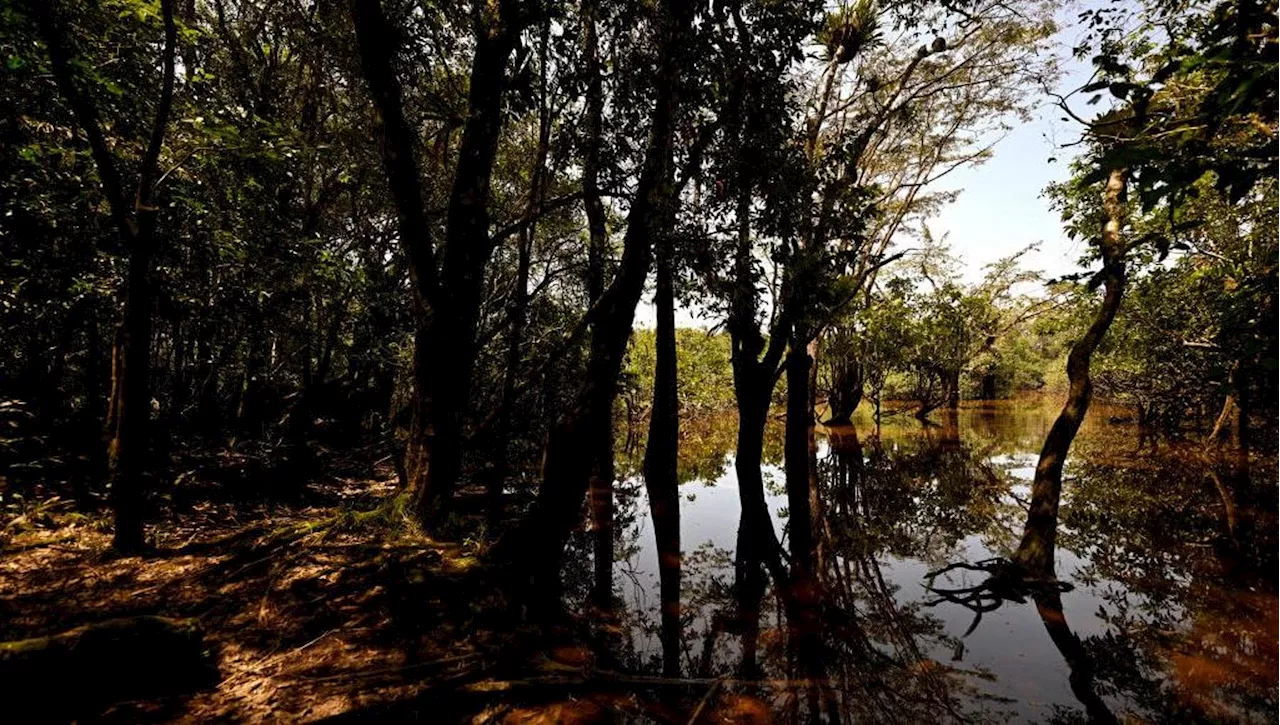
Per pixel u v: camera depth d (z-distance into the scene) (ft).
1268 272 13.16
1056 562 27.45
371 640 14.74
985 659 18.37
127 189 21.95
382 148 20.47
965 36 38.11
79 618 14.15
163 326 33.12
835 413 86.84
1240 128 11.59
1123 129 13.66
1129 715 15.15
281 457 31.27
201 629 13.10
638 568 26.78
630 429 66.13
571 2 21.50
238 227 25.04
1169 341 51.24
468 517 25.81
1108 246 25.11
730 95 20.81
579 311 42.73
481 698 13.03
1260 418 55.52
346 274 29.55
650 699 14.65
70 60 16.99
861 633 20.38
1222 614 21.33
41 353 28.04
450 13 23.30
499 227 38.32
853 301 54.03
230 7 31.17
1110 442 67.97
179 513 22.26
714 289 22.79
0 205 19.93
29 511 19.40
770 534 29.40
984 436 79.10
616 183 22.49
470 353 22.56
